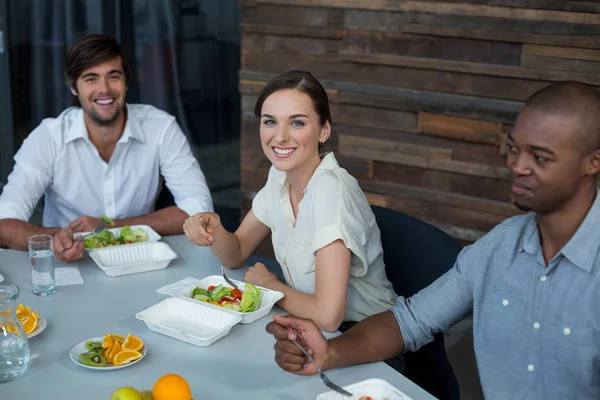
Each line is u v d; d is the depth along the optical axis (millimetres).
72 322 1652
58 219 2660
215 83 3842
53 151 2502
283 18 3420
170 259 1981
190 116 3885
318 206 1758
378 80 3217
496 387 1496
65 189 2570
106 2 3686
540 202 1362
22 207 2426
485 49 2938
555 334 1423
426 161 3164
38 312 1700
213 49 3801
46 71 3758
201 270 1980
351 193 1810
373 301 1874
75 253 1998
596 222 1384
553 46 2785
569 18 2727
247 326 1650
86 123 2516
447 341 2443
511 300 1493
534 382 1448
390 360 1784
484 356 1526
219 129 3900
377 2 3137
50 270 1797
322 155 1899
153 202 2707
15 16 3672
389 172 3289
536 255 1463
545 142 1308
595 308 1389
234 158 3924
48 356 1498
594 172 1337
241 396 1359
